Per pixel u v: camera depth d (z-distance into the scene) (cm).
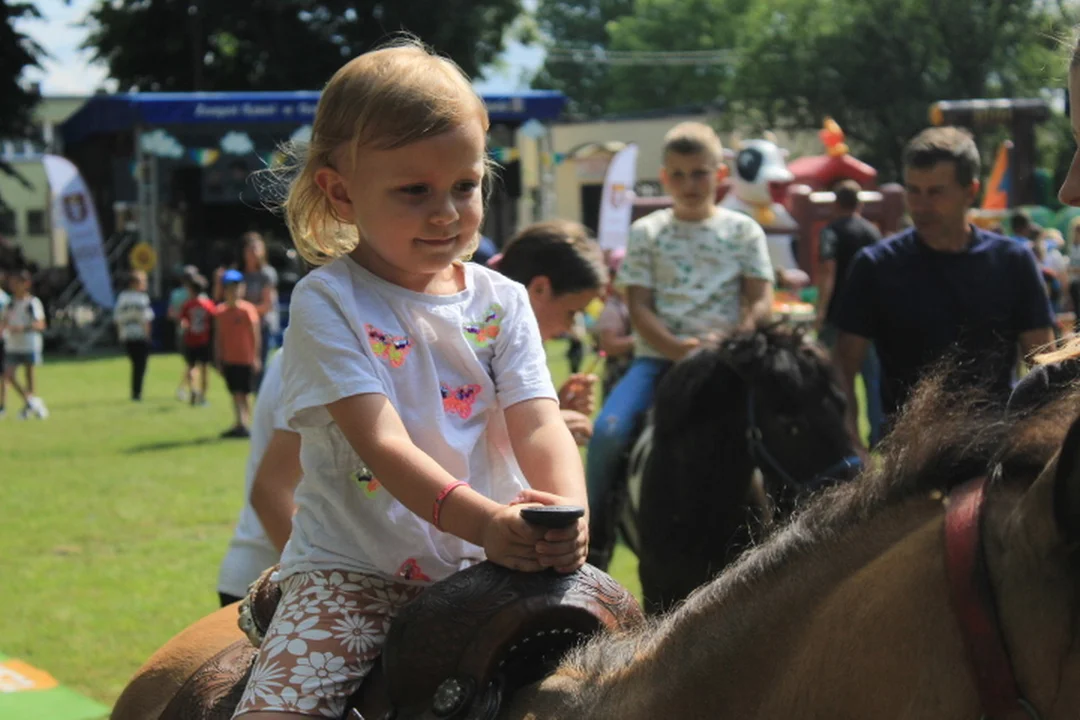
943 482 128
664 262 472
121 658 538
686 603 152
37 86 2698
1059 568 107
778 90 3759
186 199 2059
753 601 140
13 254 2361
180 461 1033
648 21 5759
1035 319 399
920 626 117
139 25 2777
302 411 172
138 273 1445
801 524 141
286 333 178
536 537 158
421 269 173
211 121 1952
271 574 198
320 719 170
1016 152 1664
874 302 412
